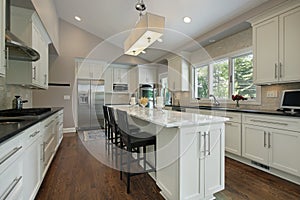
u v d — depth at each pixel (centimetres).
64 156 317
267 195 185
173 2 317
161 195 188
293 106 237
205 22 353
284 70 239
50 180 223
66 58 528
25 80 273
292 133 207
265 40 264
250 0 270
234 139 288
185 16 349
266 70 263
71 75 534
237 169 253
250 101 326
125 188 204
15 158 122
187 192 162
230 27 330
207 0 293
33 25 272
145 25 236
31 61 273
